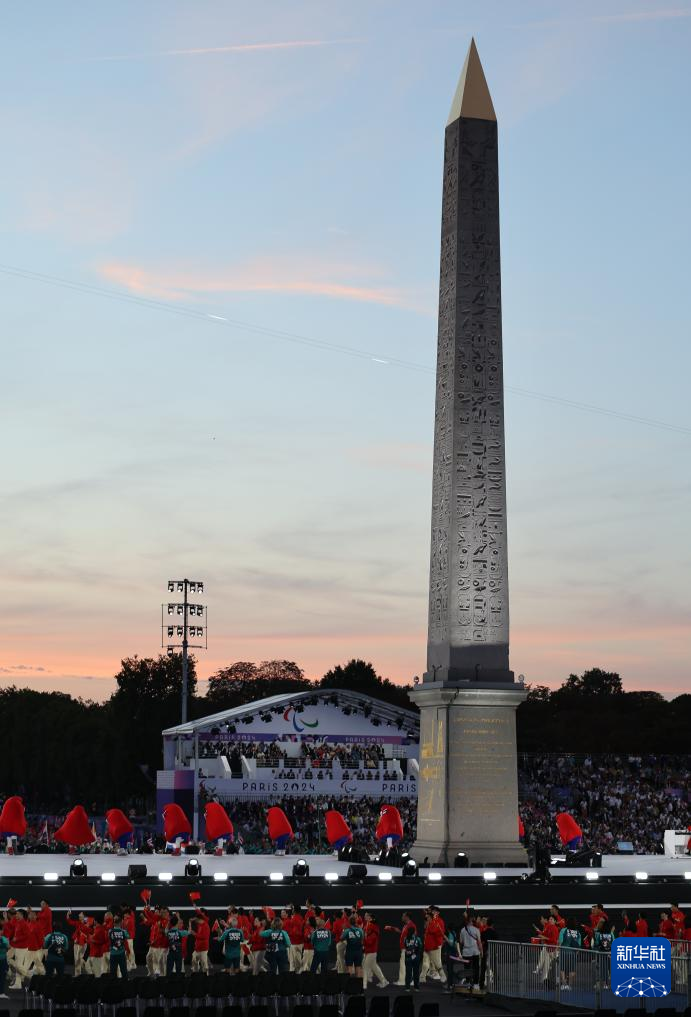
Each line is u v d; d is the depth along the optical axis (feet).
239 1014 127.65
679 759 459.32
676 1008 146.82
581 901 218.79
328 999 155.84
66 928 196.13
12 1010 153.48
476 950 170.81
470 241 246.68
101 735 649.61
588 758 457.27
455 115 252.62
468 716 246.27
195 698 655.35
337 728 423.23
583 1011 150.71
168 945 169.78
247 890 209.15
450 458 245.86
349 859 264.11
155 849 295.69
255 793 403.75
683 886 224.74
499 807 246.27
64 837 269.64
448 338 246.68
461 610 245.86
